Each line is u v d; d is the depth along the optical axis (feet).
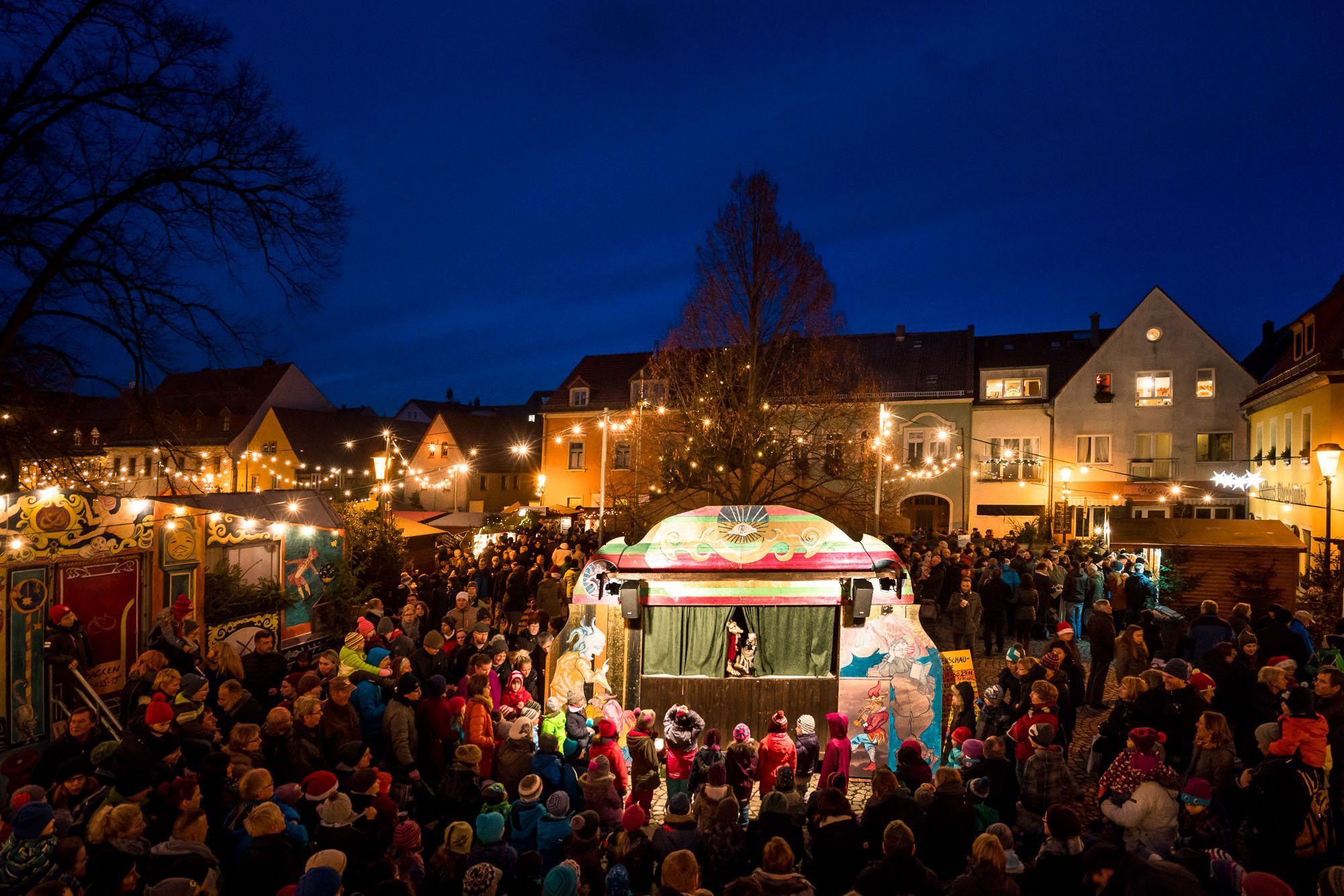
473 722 23.58
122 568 32.78
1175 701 23.77
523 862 15.76
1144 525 55.11
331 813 16.05
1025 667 26.30
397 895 13.38
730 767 22.76
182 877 13.56
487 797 17.78
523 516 92.53
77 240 39.75
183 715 20.63
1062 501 103.55
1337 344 59.77
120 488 90.43
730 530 29.19
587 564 29.55
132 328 41.70
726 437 67.46
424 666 27.73
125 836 14.69
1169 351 101.14
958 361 113.60
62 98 39.17
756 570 28.89
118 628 32.60
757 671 29.60
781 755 24.39
